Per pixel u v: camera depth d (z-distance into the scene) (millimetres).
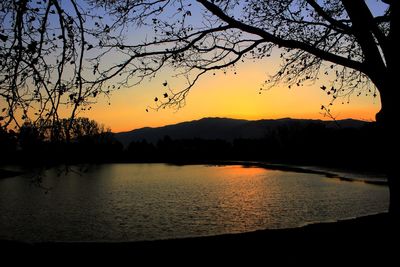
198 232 24406
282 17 12609
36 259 10008
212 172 93562
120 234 24328
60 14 7938
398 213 9164
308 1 11289
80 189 57844
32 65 7617
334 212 31547
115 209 36438
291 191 48625
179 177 80812
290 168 94125
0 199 45500
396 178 9195
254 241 11242
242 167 109438
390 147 9312
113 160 155500
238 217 30016
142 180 74750
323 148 101625
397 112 9164
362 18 9508
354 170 77688
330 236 11266
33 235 24484
